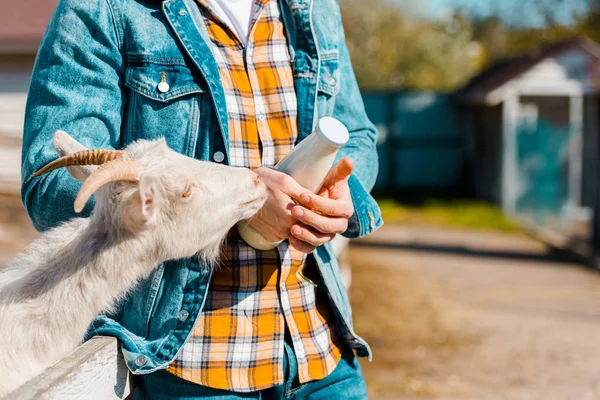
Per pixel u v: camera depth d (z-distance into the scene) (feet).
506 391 20.39
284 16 7.95
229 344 7.19
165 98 7.22
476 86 66.69
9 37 21.95
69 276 7.16
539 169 54.54
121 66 7.30
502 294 32.07
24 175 7.14
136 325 7.31
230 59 7.60
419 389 20.31
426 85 105.60
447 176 72.95
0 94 23.30
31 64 23.21
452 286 33.60
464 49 111.14
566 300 31.04
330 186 7.34
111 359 6.78
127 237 7.05
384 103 72.64
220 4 7.65
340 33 8.58
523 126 56.70
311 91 7.80
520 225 52.65
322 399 7.73
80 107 7.11
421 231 50.16
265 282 7.42
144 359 6.82
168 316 7.16
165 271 7.31
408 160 73.05
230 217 7.03
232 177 7.06
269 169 7.21
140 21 7.28
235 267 7.37
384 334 25.72
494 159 61.05
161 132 7.30
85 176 7.06
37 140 7.11
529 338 25.48
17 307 7.15
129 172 6.65
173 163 7.02
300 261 7.64
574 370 22.25
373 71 103.55
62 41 7.18
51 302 7.13
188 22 7.34
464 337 25.50
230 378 7.11
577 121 58.18
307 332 7.63
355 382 8.02
